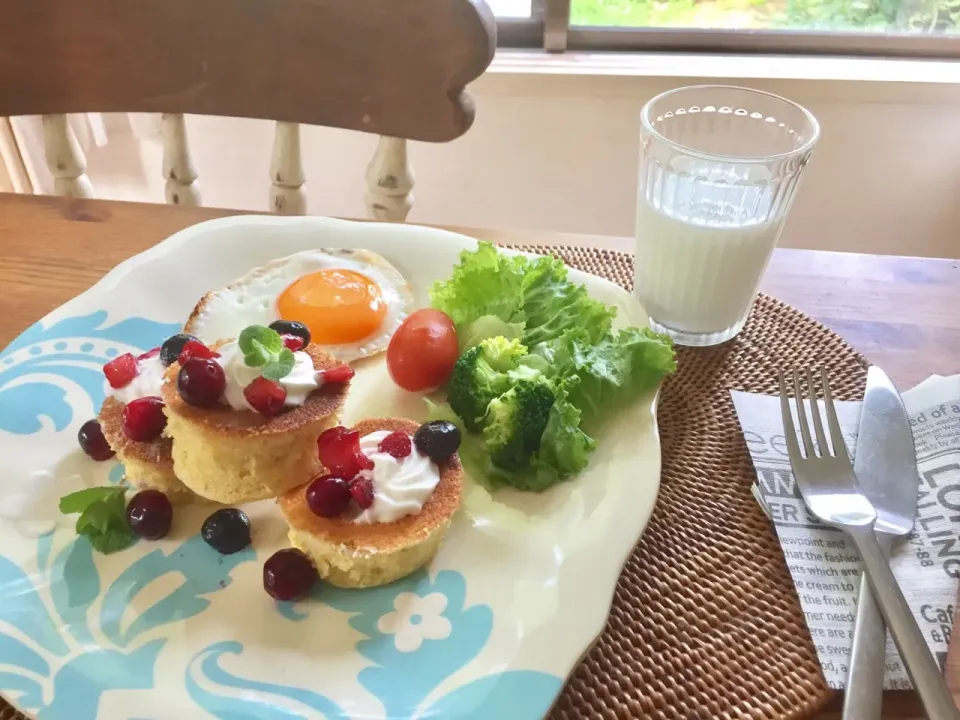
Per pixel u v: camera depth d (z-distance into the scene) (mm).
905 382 288
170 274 316
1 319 300
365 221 356
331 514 222
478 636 205
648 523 231
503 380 264
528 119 574
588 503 239
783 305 324
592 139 582
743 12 571
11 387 263
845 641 206
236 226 340
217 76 386
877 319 319
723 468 259
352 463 229
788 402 270
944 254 625
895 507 233
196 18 371
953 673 198
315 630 208
